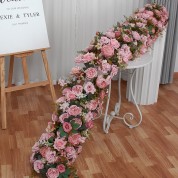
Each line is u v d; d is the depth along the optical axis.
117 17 3.81
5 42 2.88
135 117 3.17
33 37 3.00
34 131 2.89
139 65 2.66
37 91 3.63
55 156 2.25
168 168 2.49
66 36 3.74
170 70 3.87
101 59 2.34
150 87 3.35
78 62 2.35
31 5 2.99
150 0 3.46
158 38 3.14
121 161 2.55
